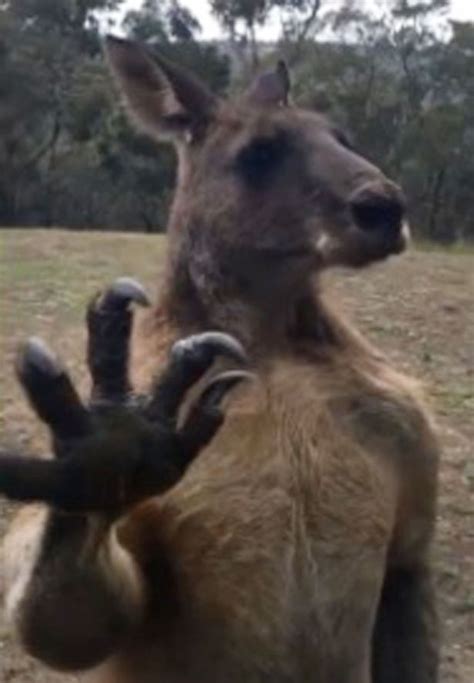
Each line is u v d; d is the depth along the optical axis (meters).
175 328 0.77
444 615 1.29
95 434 0.58
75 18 7.80
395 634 0.79
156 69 0.85
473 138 7.48
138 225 7.31
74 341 1.92
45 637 0.67
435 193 7.43
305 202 0.77
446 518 1.45
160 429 0.59
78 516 0.61
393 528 0.75
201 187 0.79
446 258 2.72
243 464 0.70
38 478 0.58
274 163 0.79
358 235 0.76
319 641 0.72
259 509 0.70
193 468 0.70
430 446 0.76
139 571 0.71
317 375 0.73
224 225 0.78
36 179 7.52
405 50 7.77
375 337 2.11
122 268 2.59
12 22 7.68
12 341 1.94
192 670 0.73
